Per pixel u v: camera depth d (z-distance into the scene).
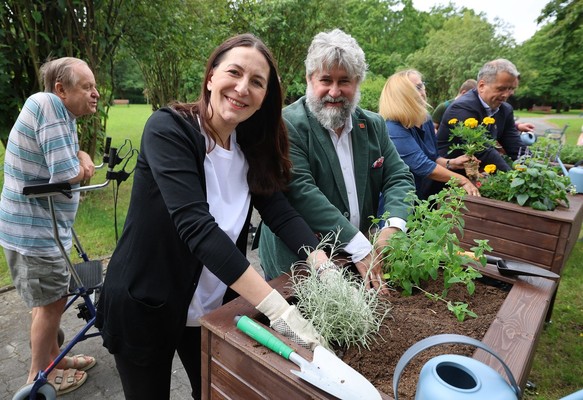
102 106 4.84
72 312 2.83
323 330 0.99
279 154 1.35
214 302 1.40
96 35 4.54
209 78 1.17
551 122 20.72
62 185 1.65
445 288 1.24
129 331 1.20
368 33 30.28
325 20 8.07
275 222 1.38
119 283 1.19
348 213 1.71
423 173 2.64
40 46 4.26
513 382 0.69
